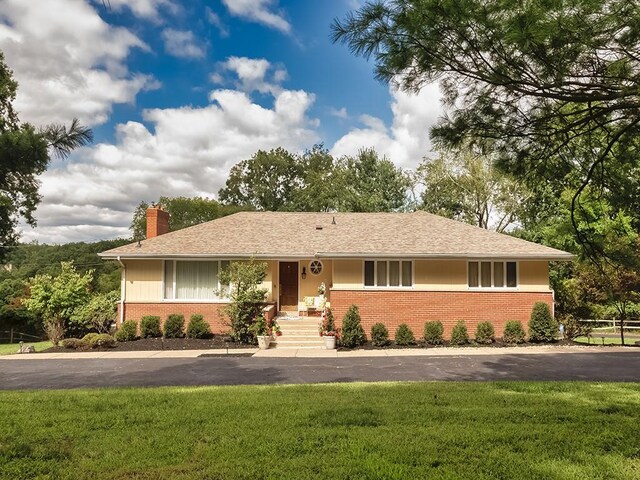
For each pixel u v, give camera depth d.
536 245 20.59
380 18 5.50
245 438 6.12
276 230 23.22
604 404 8.05
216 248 20.98
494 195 38.53
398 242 21.03
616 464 5.23
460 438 6.09
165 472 5.02
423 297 19.75
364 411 7.53
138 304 20.56
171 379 11.61
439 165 39.41
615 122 6.51
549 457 5.47
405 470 5.03
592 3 4.48
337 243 21.25
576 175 7.44
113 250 20.67
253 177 62.81
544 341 18.92
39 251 58.09
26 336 31.27
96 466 5.20
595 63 5.24
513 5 4.86
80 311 19.88
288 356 15.59
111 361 14.71
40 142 5.06
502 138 6.85
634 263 7.62
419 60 5.82
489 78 5.75
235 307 18.70
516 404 8.09
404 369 12.91
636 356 15.02
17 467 5.16
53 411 7.65
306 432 6.38
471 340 19.14
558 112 6.43
